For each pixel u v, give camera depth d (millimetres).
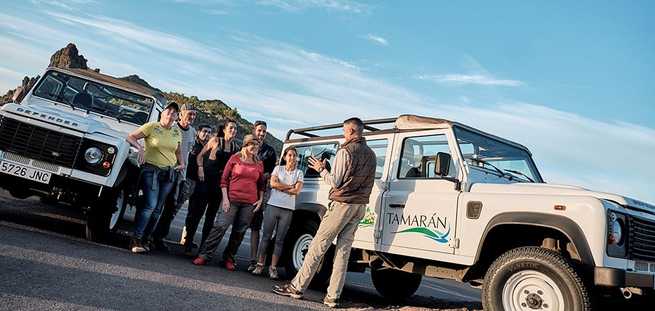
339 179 5586
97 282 4520
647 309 4793
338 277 5660
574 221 4531
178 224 12070
